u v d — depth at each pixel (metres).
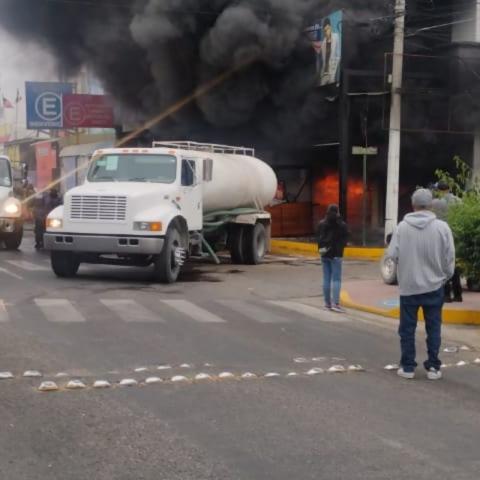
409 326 7.16
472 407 6.19
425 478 4.53
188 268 16.95
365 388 6.72
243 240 17.98
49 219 13.70
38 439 5.07
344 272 16.88
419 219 7.10
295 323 10.05
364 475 4.55
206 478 4.44
